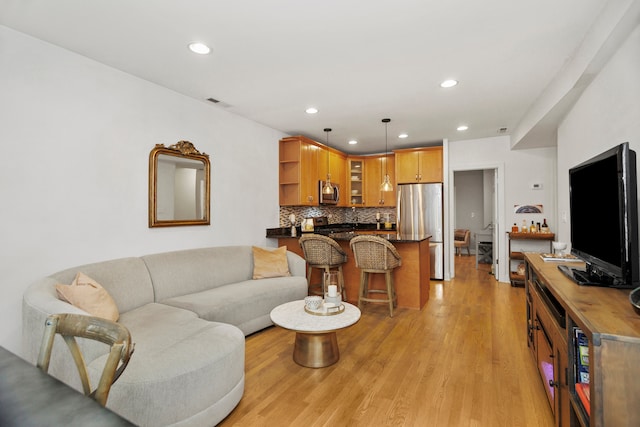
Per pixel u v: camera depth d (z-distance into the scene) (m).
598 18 2.03
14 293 2.20
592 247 1.74
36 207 2.30
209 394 1.74
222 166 3.88
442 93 3.36
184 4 1.90
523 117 4.20
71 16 2.02
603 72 2.26
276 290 3.35
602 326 1.04
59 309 1.72
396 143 5.92
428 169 5.69
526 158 5.17
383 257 3.58
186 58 2.59
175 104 3.31
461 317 3.61
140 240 2.99
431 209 5.60
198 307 2.66
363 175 6.57
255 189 4.43
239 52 2.49
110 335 0.98
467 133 5.12
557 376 1.59
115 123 2.79
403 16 2.02
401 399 2.04
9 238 2.18
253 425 1.80
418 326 3.33
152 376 1.57
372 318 3.60
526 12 1.98
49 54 2.37
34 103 2.29
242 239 4.18
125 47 2.42
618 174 1.43
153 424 1.56
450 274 5.59
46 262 2.35
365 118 4.29
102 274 2.49
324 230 5.70
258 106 3.79
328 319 2.41
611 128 2.13
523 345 2.83
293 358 2.60
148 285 2.80
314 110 3.93
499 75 2.93
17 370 0.88
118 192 2.81
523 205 5.19
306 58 2.58
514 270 5.26
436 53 2.51
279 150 4.96
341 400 2.03
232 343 1.96
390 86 3.18
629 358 0.95
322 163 5.55
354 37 2.28
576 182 2.03
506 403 1.98
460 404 1.98
